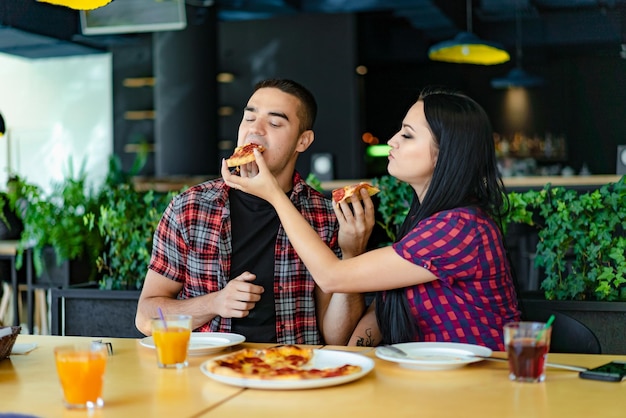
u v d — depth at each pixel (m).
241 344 2.04
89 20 6.38
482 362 1.79
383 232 3.56
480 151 2.16
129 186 4.09
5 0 7.33
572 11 9.51
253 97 2.48
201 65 8.09
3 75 9.60
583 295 3.17
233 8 8.41
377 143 10.22
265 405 1.45
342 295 2.40
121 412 1.42
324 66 8.78
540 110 10.08
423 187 2.28
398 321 2.15
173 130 8.12
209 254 2.49
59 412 1.44
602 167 9.95
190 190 2.55
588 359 1.82
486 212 2.17
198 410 1.42
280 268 2.48
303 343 2.50
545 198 3.26
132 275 3.77
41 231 4.20
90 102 9.38
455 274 2.07
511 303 2.17
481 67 10.11
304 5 8.59
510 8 9.16
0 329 1.91
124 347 2.04
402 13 8.77
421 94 2.35
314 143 8.82
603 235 3.12
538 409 1.40
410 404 1.44
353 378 1.57
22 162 9.57
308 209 2.59
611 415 1.36
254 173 2.27
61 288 3.70
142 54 9.18
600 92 9.90
